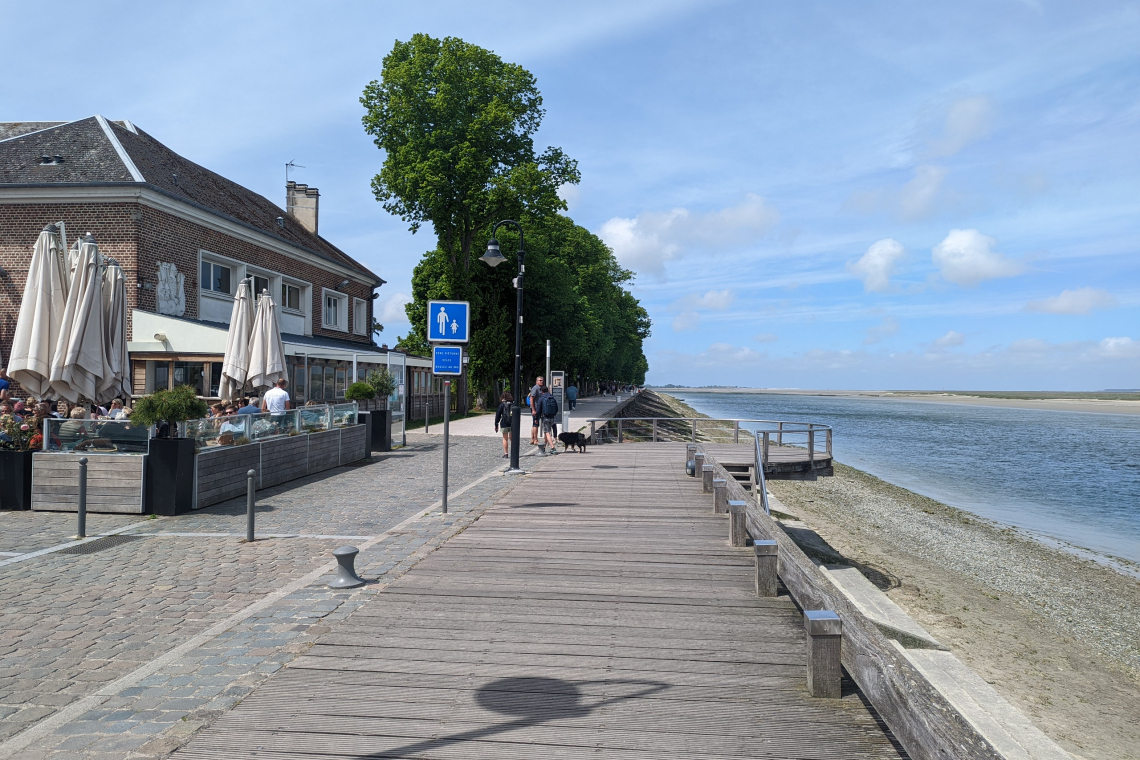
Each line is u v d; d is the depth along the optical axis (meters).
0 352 20.38
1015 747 7.09
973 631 11.34
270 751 3.50
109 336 12.69
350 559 6.50
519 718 3.85
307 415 15.07
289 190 38.28
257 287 27.30
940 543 18.89
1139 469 38.66
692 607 5.82
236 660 4.71
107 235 20.20
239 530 9.41
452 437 24.67
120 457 10.52
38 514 10.44
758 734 3.68
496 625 5.37
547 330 43.12
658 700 4.08
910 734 3.16
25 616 5.90
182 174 25.81
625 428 38.19
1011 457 44.66
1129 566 17.17
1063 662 10.21
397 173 34.34
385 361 29.34
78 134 22.81
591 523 9.34
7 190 20.08
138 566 7.54
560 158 39.03
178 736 3.65
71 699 4.31
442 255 36.97
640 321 96.75
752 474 16.36
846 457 43.66
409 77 33.81
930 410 137.00
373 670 4.51
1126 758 7.41
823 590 4.69
